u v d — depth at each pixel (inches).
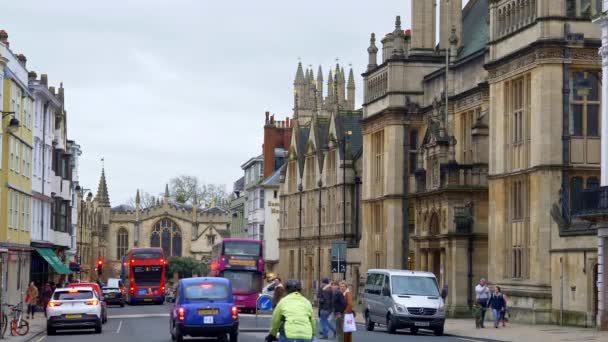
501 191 2992.1
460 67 3604.8
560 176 2736.2
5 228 3528.5
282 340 1128.2
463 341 2223.2
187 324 2078.0
